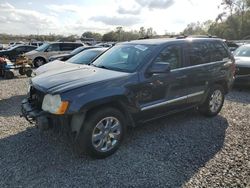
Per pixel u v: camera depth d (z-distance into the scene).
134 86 4.42
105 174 3.76
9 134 5.11
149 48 4.95
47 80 4.37
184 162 4.08
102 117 4.10
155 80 4.71
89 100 3.90
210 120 5.98
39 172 3.80
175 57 5.16
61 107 3.79
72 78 4.32
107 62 5.20
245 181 3.60
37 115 4.05
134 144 4.70
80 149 4.46
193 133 5.21
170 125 5.62
